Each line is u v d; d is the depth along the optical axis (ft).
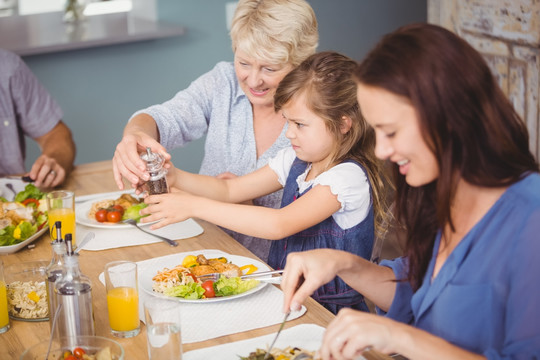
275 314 4.77
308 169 6.31
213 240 6.23
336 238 5.93
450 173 3.51
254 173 6.77
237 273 5.24
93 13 15.49
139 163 5.69
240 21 6.46
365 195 5.76
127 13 15.44
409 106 3.42
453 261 3.85
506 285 3.63
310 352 4.07
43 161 7.76
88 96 14.06
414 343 3.33
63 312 4.31
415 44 3.41
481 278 3.73
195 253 5.82
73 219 5.97
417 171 3.63
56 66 13.65
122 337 4.52
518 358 3.42
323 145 5.77
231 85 7.40
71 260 4.33
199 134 7.64
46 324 4.74
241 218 5.62
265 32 6.30
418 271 4.29
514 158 3.56
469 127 3.44
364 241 5.98
